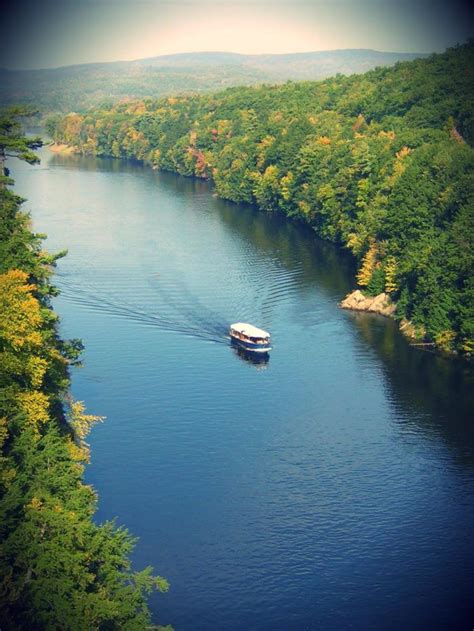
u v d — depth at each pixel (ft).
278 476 312.50
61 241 631.97
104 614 199.11
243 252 606.96
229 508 292.81
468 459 325.42
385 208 527.40
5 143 369.50
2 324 249.34
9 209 355.56
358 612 248.32
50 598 197.47
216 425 348.18
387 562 268.62
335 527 284.41
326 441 337.31
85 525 210.79
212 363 407.85
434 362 414.00
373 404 369.50
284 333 448.24
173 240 643.04
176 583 257.75
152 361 407.44
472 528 285.02
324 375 397.60
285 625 242.99
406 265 458.09
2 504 206.59
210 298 499.92
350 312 482.69
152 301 491.72
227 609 248.32
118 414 354.13
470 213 441.68
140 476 310.24
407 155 563.07
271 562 267.59
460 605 251.60
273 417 355.77
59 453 234.58
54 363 299.79
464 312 416.87
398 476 313.94
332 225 632.38
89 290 508.94
